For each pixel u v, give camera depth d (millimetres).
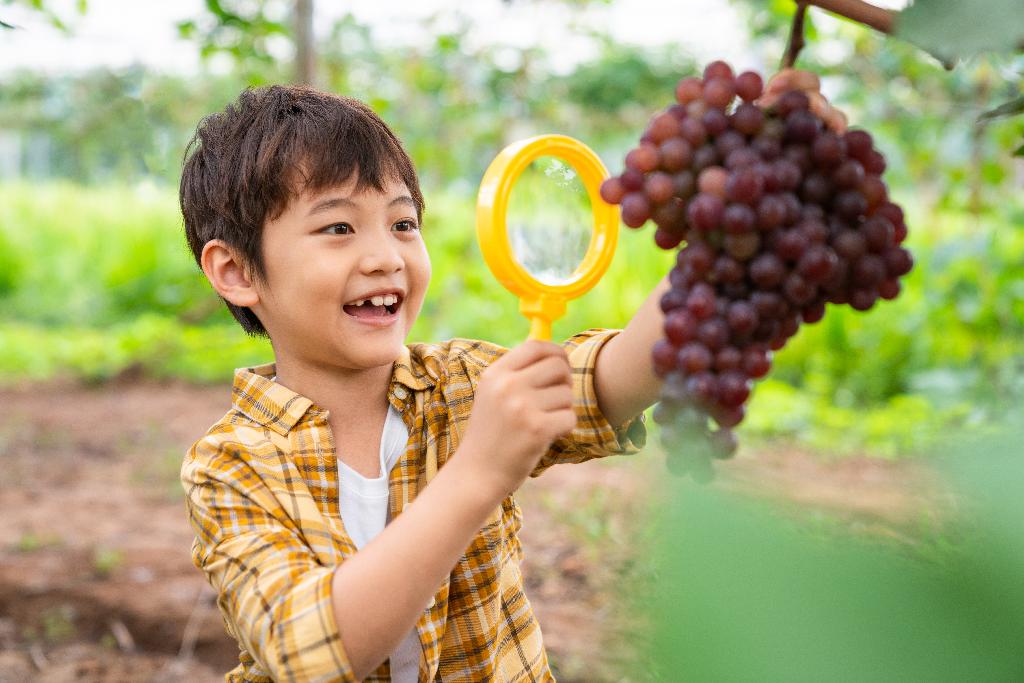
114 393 4793
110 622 2021
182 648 1930
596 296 4605
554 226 663
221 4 2252
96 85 6660
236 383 913
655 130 528
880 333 3949
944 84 3445
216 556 799
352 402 913
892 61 3309
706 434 480
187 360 5230
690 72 5543
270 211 876
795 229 488
